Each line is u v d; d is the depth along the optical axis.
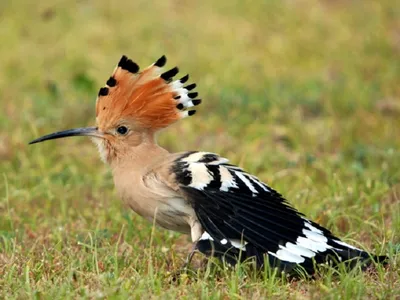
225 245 11.11
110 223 14.20
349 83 22.30
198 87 21.70
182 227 11.89
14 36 25.12
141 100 12.13
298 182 15.58
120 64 12.20
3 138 18.23
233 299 10.45
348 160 17.62
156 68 12.17
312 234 11.24
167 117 12.23
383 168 16.31
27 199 15.31
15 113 19.86
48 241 13.42
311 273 11.15
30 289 10.69
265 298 10.52
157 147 12.27
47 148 18.03
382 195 14.77
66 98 21.06
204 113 20.30
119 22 26.39
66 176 16.59
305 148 18.28
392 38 26.17
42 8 27.05
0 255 12.57
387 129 19.09
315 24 26.84
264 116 19.98
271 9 27.69
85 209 14.92
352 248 11.29
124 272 11.48
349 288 10.47
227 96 20.77
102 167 17.31
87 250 12.83
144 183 11.74
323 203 14.30
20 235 13.52
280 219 11.20
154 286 10.73
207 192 11.27
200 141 18.73
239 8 27.64
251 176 11.65
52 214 14.85
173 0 28.06
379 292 10.64
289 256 11.00
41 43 24.95
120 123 12.16
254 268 11.22
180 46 24.75
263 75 23.06
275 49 24.86
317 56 24.66
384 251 12.23
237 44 25.03
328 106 20.48
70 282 10.96
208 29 26.02
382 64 23.94
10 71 22.83
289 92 21.56
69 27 25.95
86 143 18.70
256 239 11.03
